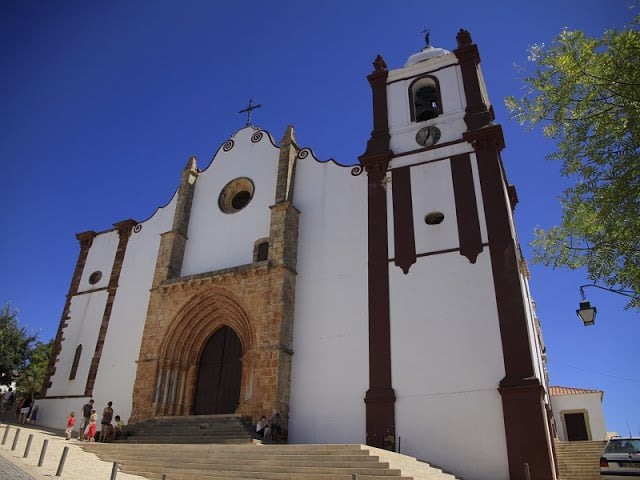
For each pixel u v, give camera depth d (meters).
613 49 10.16
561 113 10.89
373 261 22.05
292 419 20.70
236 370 23.92
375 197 23.42
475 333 18.73
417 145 23.83
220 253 26.58
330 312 22.02
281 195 25.16
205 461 14.95
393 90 26.31
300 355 21.77
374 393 19.38
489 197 20.94
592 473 21.70
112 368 26.48
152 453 16.31
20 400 30.67
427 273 20.69
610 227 10.53
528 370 17.31
